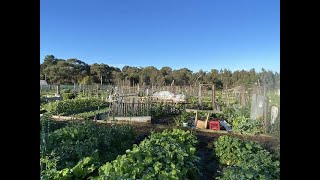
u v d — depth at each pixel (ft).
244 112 47.01
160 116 55.47
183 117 47.24
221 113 52.70
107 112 54.80
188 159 20.68
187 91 80.43
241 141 25.34
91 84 100.89
